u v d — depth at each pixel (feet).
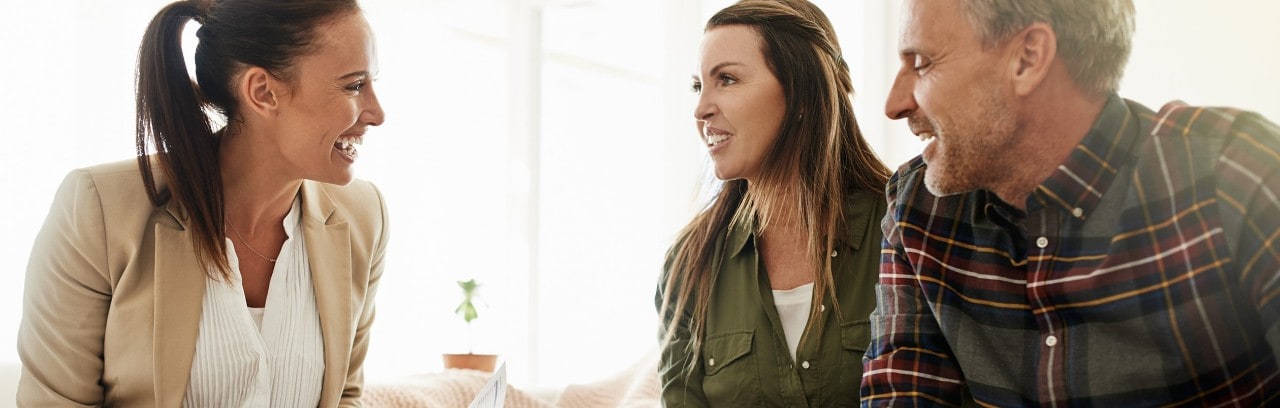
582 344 13.10
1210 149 3.50
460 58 12.66
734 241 5.48
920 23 3.67
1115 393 3.76
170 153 4.85
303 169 5.01
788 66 5.15
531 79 12.80
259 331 5.15
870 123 11.66
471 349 11.15
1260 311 3.34
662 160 12.80
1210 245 3.46
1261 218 3.33
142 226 4.91
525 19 12.78
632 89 13.16
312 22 4.80
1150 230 3.60
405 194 12.01
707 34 5.35
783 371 5.17
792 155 5.18
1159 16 10.07
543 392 10.85
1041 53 3.54
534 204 12.76
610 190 13.37
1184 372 3.62
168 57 4.83
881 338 4.49
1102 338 3.77
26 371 4.91
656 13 13.07
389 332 11.81
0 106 9.92
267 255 5.28
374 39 5.07
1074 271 3.77
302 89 4.84
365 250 5.60
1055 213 3.79
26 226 10.02
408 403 9.75
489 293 12.54
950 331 4.24
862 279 5.16
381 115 5.10
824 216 5.19
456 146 12.55
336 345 5.34
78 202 4.83
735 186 5.59
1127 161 3.68
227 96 4.92
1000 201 3.99
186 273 4.92
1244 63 9.61
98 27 10.42
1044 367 3.90
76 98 10.32
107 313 4.93
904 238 4.36
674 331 5.56
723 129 5.24
